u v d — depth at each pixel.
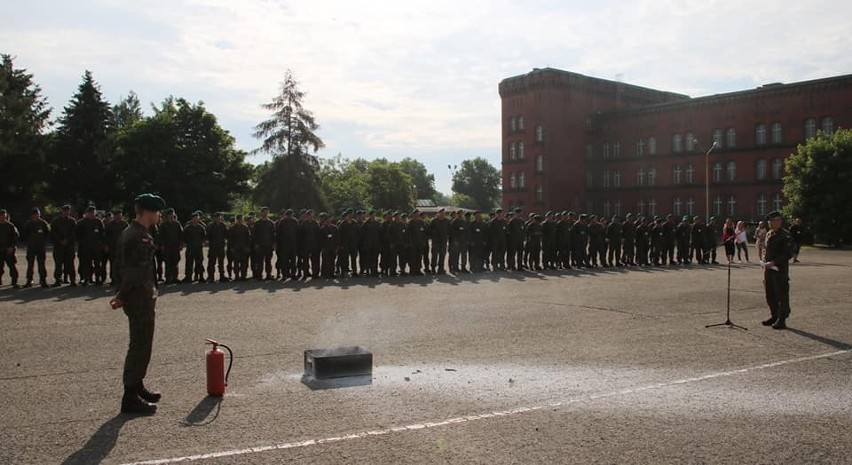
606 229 27.06
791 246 11.65
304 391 7.29
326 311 13.35
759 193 66.38
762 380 7.83
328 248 21.11
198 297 15.73
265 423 6.16
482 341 10.18
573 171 76.31
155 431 5.93
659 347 9.77
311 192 65.44
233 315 12.77
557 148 74.75
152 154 58.03
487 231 24.30
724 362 8.79
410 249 22.25
